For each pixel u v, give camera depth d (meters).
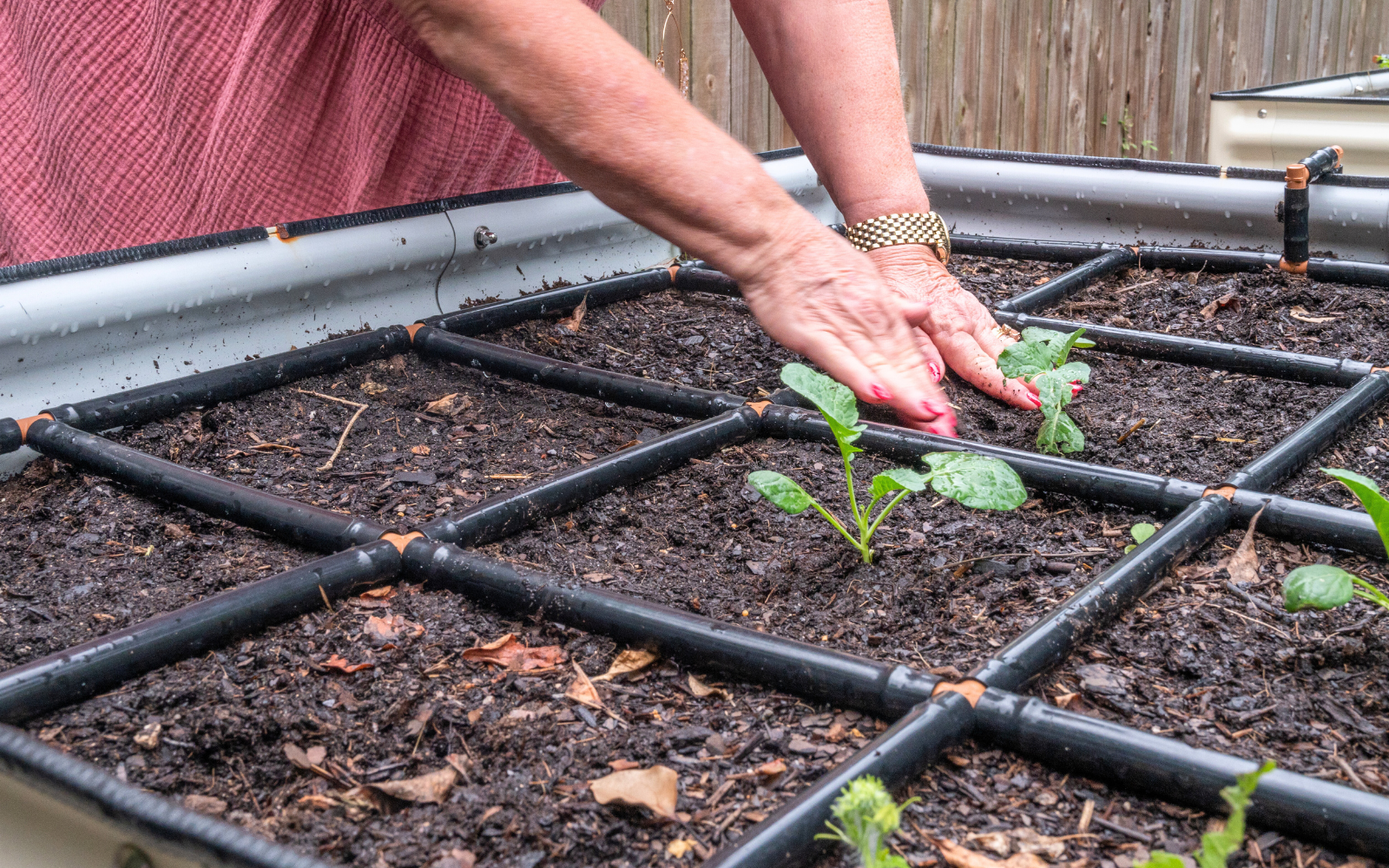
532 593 1.19
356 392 1.91
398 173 2.27
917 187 2.02
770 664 1.05
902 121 2.03
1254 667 1.08
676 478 1.57
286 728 1.01
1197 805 0.87
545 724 1.02
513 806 0.91
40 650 1.16
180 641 1.10
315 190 2.24
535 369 1.91
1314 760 0.94
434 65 2.13
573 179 1.25
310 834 0.88
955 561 1.32
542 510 1.42
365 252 2.09
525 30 1.11
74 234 2.36
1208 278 2.52
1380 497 1.01
